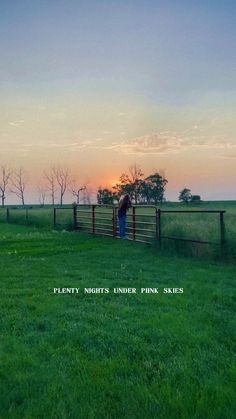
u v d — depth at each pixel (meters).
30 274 9.72
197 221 15.49
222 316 6.30
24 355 4.75
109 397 3.81
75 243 16.53
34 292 7.91
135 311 6.59
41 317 6.30
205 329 5.66
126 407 3.63
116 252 13.66
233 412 3.53
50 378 4.17
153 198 79.50
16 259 12.15
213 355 4.75
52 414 3.52
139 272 9.96
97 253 13.41
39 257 12.57
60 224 24.80
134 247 15.07
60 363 4.54
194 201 76.19
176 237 13.49
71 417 3.51
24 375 4.22
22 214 31.70
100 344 5.14
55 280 9.00
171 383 4.06
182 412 3.52
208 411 3.53
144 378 4.18
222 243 11.66
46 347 5.02
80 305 7.00
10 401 3.77
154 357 4.72
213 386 3.96
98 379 4.13
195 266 10.90
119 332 5.56
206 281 8.95
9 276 9.51
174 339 5.25
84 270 10.28
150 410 3.58
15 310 6.67
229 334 5.47
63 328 5.72
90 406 3.66
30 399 3.77
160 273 9.86
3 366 4.46
